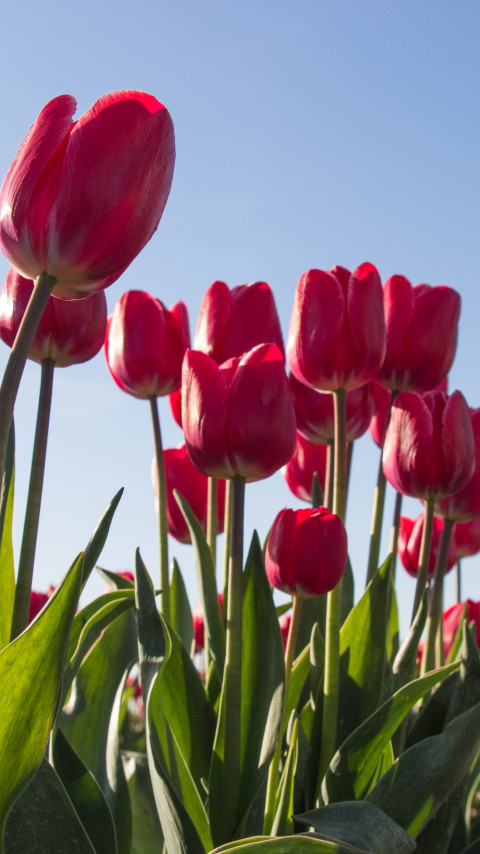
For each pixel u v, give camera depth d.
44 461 1.05
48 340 1.09
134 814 1.20
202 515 1.32
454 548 1.37
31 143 0.96
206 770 1.12
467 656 1.13
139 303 1.24
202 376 1.08
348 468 1.28
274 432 1.07
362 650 1.15
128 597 1.12
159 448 1.24
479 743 1.09
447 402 1.17
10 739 0.94
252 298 1.20
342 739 1.14
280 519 1.11
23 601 1.03
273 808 1.09
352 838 1.01
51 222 0.95
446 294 1.25
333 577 1.10
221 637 1.17
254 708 1.10
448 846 1.14
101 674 1.18
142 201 0.96
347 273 1.19
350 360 1.14
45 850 0.98
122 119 0.95
